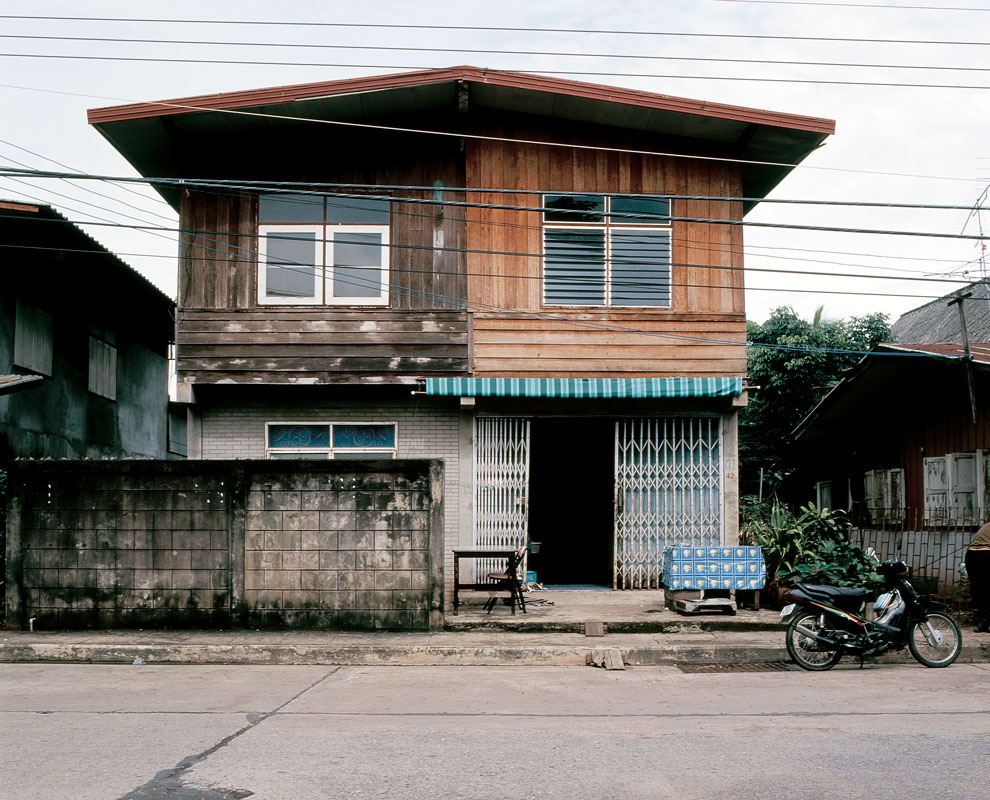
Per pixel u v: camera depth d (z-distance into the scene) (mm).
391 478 10688
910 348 13680
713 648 9688
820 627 9109
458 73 12031
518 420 13133
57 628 10586
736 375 13023
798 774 5078
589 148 12656
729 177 13352
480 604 12055
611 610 11422
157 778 5020
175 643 9773
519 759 5398
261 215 13047
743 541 12969
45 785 4891
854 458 18109
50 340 15391
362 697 7574
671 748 5672
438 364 12836
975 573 10914
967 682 8383
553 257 13172
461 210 13141
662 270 13258
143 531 10664
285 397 13156
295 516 10648
